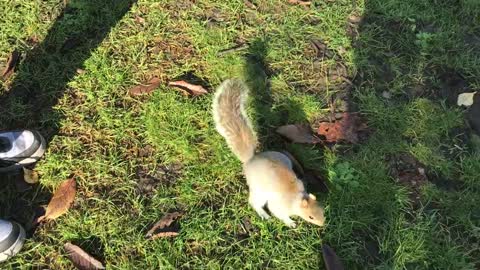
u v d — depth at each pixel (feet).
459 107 5.17
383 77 5.38
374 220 4.61
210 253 4.56
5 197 4.84
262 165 4.42
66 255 4.57
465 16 5.71
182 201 4.80
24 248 4.60
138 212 4.75
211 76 5.45
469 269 4.36
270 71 5.45
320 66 5.46
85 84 5.42
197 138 5.09
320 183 4.79
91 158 5.01
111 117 5.21
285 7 5.84
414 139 4.99
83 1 5.88
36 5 5.89
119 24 5.79
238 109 4.58
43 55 5.61
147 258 4.53
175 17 5.83
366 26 5.68
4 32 5.74
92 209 4.76
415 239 4.50
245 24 5.74
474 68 5.39
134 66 5.53
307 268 4.46
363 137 5.01
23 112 5.28
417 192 4.73
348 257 4.47
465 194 4.70
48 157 5.00
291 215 4.55
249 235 4.62
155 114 5.21
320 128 5.07
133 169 4.96
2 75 5.50
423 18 5.72
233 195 4.80
